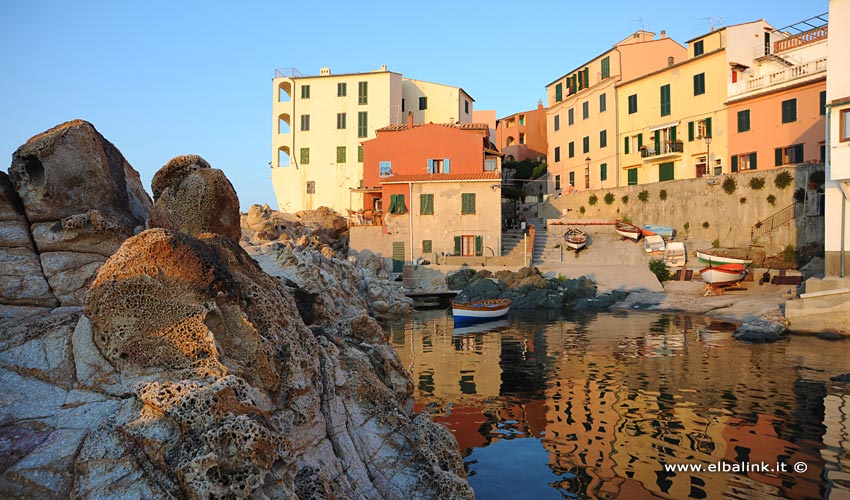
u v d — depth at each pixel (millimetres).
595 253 46125
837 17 25109
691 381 16172
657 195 49031
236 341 6840
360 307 30625
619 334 25250
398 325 30312
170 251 6812
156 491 5035
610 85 57812
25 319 7617
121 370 6215
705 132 49531
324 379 8320
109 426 5566
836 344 21906
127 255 6711
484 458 10539
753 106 45844
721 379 16375
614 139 57562
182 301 6547
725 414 12969
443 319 33000
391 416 8688
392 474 7871
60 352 6496
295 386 7266
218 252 8070
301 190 63844
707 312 31719
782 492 8836
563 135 66062
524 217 60000
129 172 12125
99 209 9992
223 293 7000
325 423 7781
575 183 63812
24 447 5375
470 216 47281
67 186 9570
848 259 24969
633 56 57406
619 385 15852
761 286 35625
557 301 36625
